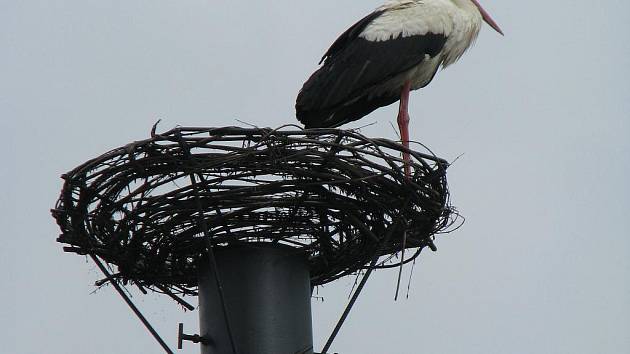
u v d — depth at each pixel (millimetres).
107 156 11820
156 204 12461
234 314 12930
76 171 11914
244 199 12680
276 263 13156
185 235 13094
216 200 12602
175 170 12055
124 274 13633
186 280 14117
